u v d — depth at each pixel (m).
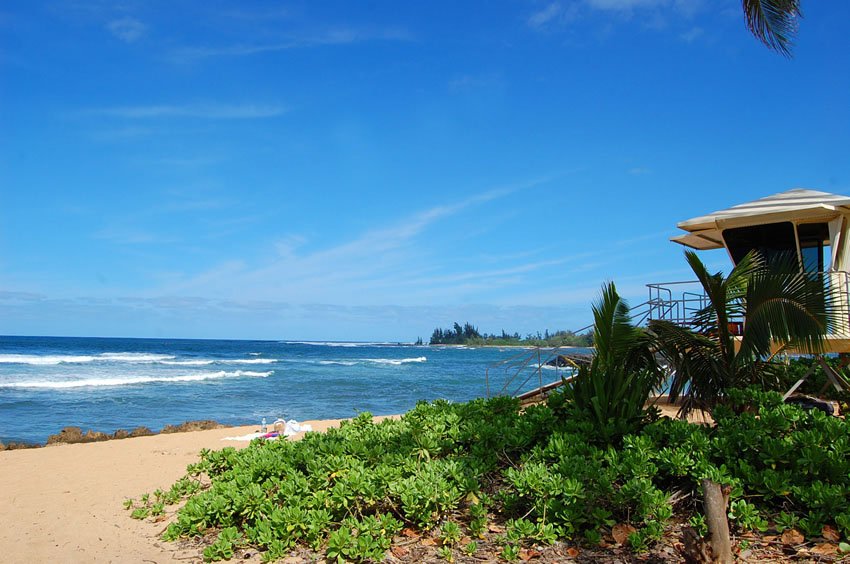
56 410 21.16
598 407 6.56
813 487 4.85
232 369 43.84
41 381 30.00
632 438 5.91
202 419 19.39
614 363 7.75
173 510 7.14
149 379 32.56
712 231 13.40
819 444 5.44
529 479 5.27
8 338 156.62
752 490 5.29
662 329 8.09
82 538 6.20
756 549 4.61
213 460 7.34
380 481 5.62
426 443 6.76
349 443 6.78
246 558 5.34
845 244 12.09
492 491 6.09
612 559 4.71
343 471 5.87
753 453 5.54
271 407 22.42
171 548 5.80
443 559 4.93
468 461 6.32
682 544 4.81
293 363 55.78
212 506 5.90
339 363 58.75
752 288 7.65
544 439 6.68
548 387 13.60
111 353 64.88
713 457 5.64
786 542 4.66
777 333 7.52
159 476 9.41
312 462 6.05
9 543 6.05
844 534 4.60
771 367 8.32
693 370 8.02
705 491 4.15
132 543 6.00
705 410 8.02
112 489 8.52
